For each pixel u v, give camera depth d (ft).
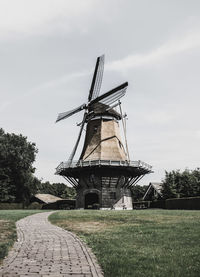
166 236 36.91
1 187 176.35
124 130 126.52
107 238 36.60
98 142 130.41
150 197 174.81
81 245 32.14
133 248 29.78
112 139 132.05
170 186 145.38
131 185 131.44
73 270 21.91
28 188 187.42
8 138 190.49
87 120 137.39
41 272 21.22
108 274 20.81
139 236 37.45
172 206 131.64
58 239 36.47
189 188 145.38
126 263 23.49
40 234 40.98
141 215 70.33
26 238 37.24
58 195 347.56
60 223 57.11
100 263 23.91
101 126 133.08
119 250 28.53
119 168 119.24
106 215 70.85
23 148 188.65
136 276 20.13
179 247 29.91
